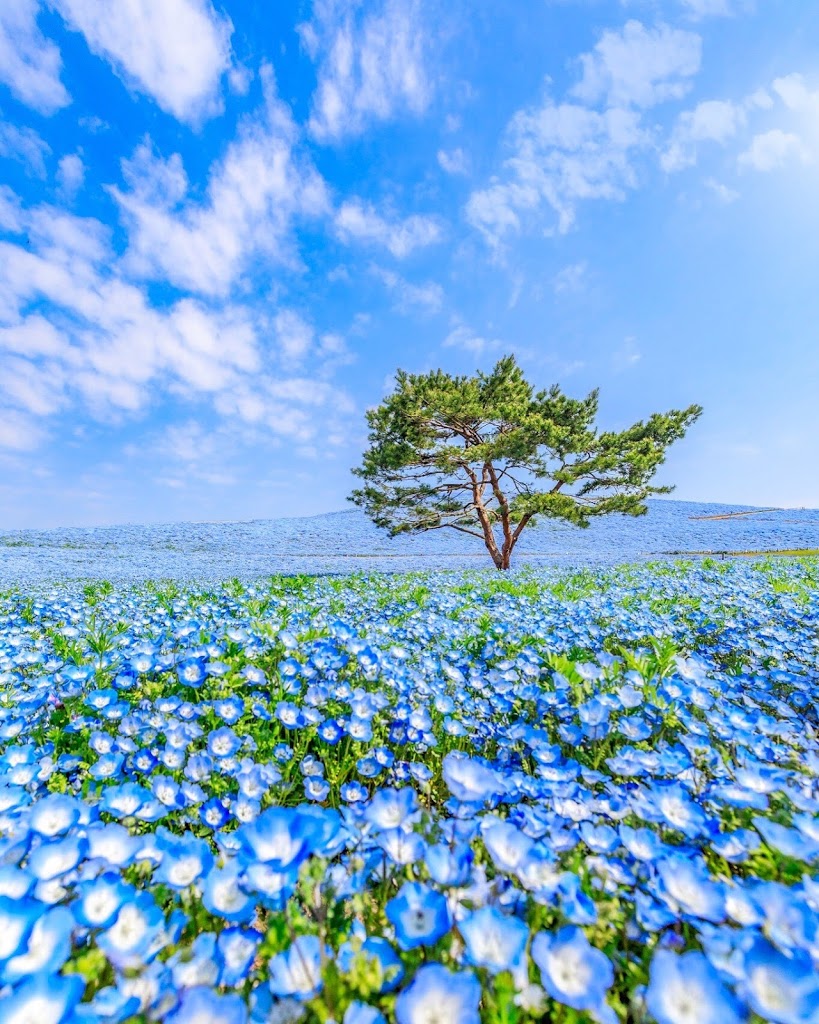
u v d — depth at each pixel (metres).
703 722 3.01
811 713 3.60
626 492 21.09
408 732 2.88
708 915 1.31
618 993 1.36
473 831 1.66
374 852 1.64
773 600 8.20
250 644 4.80
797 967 1.08
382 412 21.59
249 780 2.36
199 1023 1.04
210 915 1.53
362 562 29.56
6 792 2.04
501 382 22.50
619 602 8.41
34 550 31.69
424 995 1.03
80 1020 1.03
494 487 22.27
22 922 1.19
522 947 1.13
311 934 1.33
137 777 2.72
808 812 1.95
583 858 1.71
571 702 3.53
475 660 5.17
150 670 4.40
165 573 18.70
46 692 3.69
